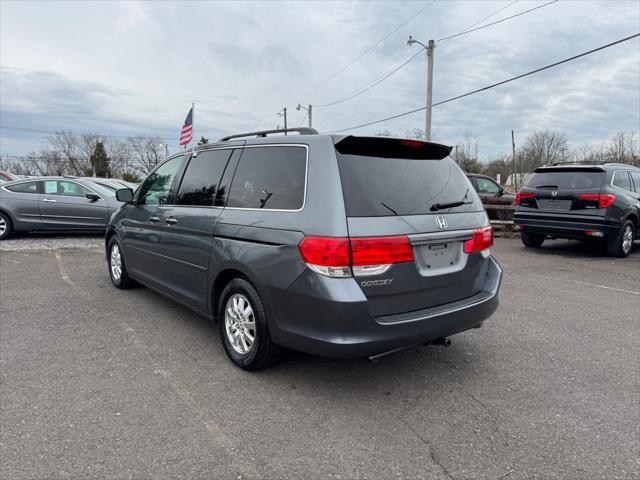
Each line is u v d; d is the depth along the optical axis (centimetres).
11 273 695
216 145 418
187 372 350
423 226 310
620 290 645
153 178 514
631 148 5212
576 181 908
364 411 297
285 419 286
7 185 1030
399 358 387
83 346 399
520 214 977
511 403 312
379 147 329
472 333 454
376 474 235
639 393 329
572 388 336
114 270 607
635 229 953
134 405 299
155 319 476
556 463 246
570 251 1020
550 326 479
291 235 300
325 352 284
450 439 267
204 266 385
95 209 1053
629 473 238
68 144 7475
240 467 238
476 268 353
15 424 272
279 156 340
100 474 229
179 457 245
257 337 330
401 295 301
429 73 2066
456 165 381
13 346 397
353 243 278
